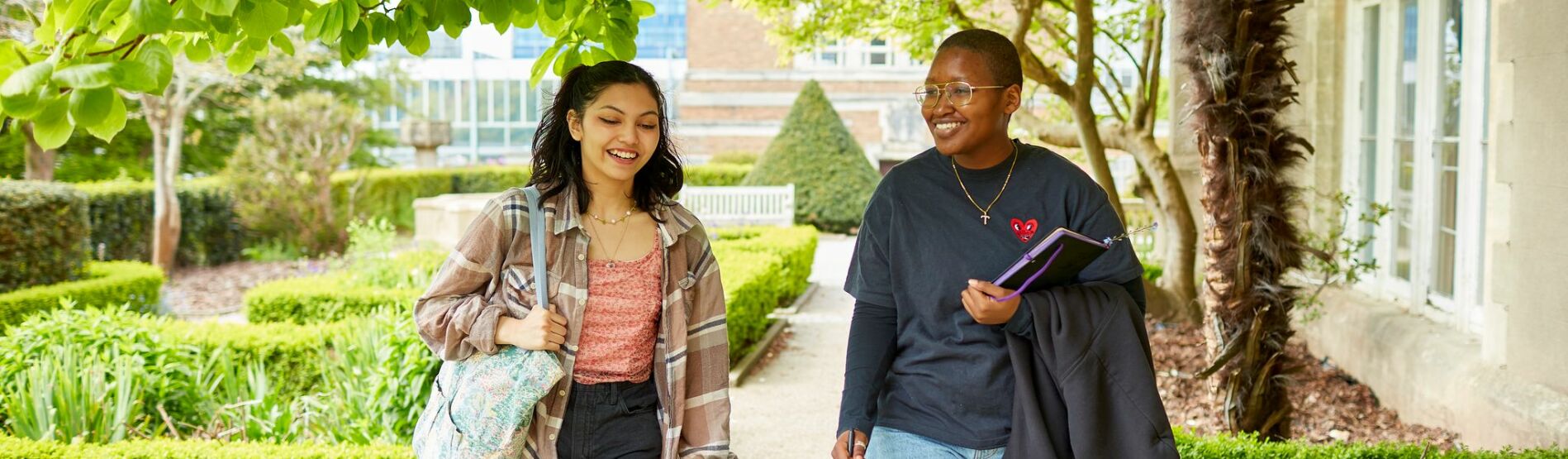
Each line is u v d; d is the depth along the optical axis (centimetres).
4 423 432
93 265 962
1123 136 785
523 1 295
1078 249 214
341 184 1753
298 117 1476
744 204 1755
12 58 228
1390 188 613
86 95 209
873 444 246
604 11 323
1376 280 626
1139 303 238
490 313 223
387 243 1073
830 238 1755
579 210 233
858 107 2611
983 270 231
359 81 2408
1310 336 681
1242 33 417
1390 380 545
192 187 1395
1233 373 437
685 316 241
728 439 246
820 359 725
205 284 1237
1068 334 219
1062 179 231
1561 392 394
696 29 2706
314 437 455
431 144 2261
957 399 233
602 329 233
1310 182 685
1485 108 490
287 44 295
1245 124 422
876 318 246
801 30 846
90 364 453
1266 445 380
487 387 220
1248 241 428
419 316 228
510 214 229
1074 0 742
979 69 227
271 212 1462
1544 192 404
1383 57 616
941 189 237
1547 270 404
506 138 3612
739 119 2691
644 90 230
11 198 836
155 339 492
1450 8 531
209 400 484
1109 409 221
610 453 234
